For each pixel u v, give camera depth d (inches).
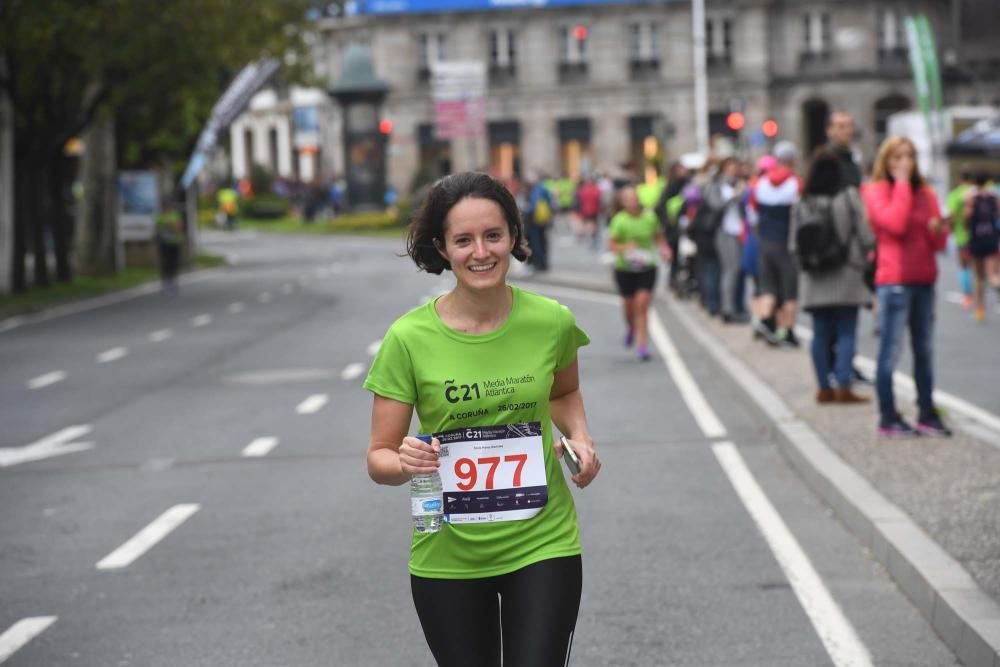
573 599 223.0
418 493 219.6
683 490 519.8
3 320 1457.9
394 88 4311.0
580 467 227.3
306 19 2085.4
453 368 223.3
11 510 524.7
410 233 227.3
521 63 4291.3
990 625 314.5
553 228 3213.6
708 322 1092.5
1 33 1525.6
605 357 948.0
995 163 2373.3
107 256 2180.1
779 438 599.5
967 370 795.4
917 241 548.1
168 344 1144.2
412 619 364.5
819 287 640.4
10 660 343.0
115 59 1635.1
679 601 375.2
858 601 370.9
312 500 519.5
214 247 3152.1
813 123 4301.2
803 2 4168.3
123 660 339.9
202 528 479.8
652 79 4242.1
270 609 377.7
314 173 5036.9
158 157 2501.2
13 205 1760.6
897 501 443.8
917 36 2470.5
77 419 755.4
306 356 1015.6
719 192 1082.7
